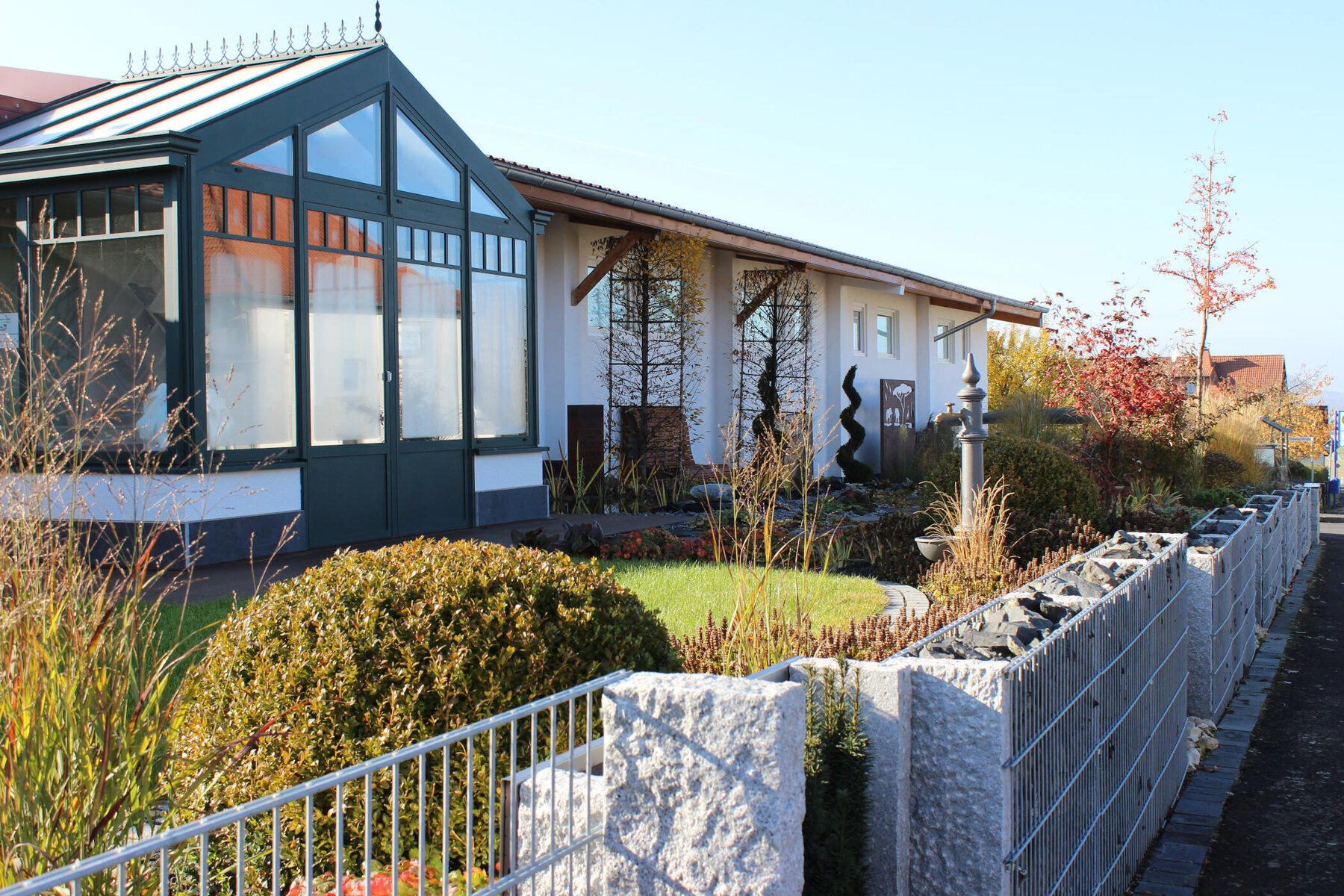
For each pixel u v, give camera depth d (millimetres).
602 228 14883
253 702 2984
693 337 15609
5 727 2277
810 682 2602
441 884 2387
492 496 10859
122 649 2602
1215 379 33031
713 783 1848
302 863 2857
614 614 3418
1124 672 3938
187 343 7719
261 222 8414
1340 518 24328
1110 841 3656
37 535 2740
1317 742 5809
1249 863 4156
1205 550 6105
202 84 9562
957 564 6785
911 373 23500
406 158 9867
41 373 3922
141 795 2430
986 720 2498
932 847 2547
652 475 14188
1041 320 26719
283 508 8555
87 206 8016
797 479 8539
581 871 2059
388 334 9602
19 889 1261
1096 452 16047
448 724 2924
